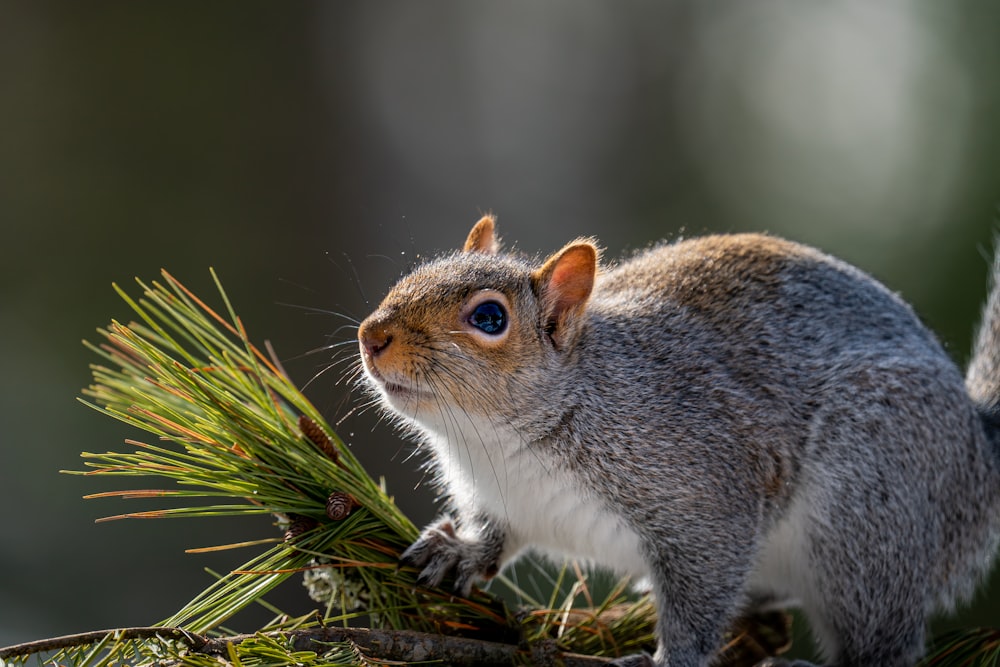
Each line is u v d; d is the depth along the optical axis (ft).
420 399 22.40
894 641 24.53
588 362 23.88
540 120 79.77
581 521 23.88
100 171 55.88
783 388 24.63
